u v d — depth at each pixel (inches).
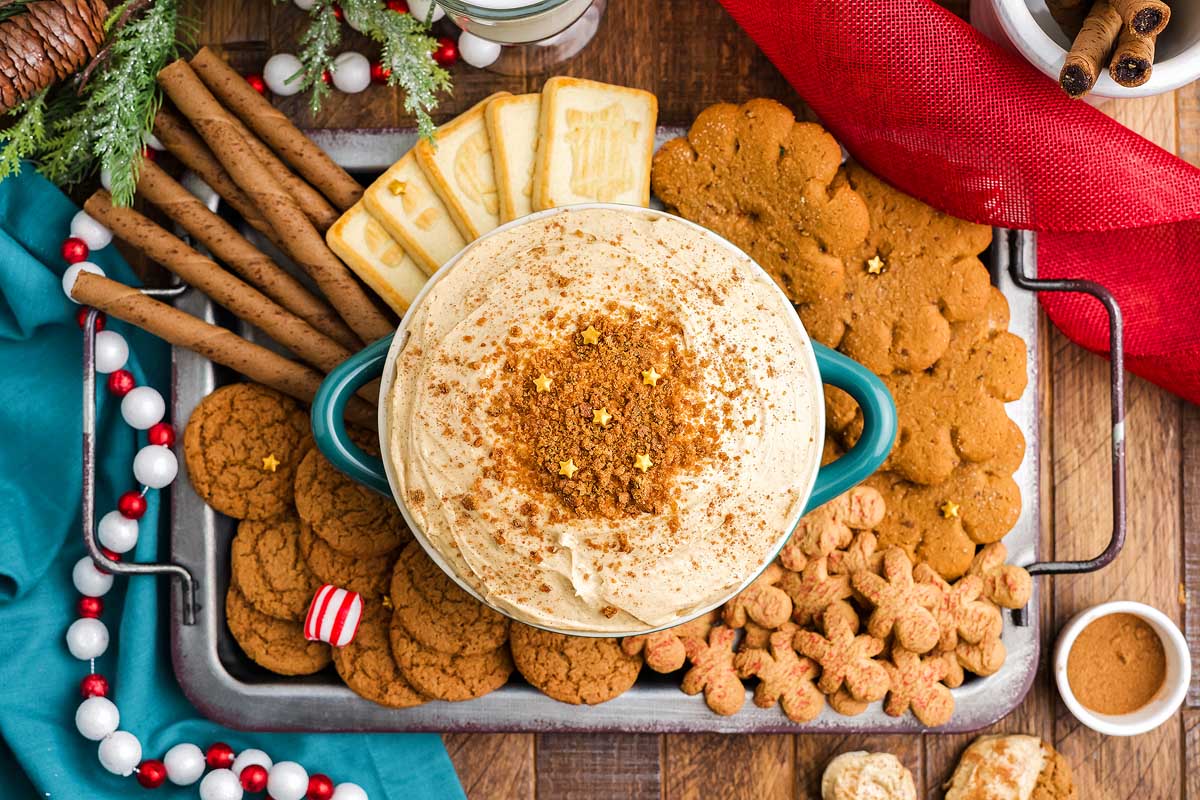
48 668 31.1
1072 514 31.9
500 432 26.0
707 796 31.7
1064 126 28.8
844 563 30.1
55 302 30.7
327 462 29.8
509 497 26.0
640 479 25.8
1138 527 31.9
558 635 30.0
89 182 31.5
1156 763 31.8
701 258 26.7
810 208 29.6
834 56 29.1
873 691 29.8
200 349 29.7
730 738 31.7
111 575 31.1
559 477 25.9
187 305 30.3
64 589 31.4
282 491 30.2
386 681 30.1
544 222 26.9
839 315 30.0
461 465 26.1
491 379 26.1
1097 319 31.1
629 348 26.1
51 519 31.2
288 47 31.4
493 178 29.8
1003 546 30.3
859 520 30.0
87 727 30.3
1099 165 28.9
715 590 26.4
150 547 30.6
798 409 26.5
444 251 29.8
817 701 30.1
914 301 29.9
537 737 31.8
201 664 30.3
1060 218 29.5
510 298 26.4
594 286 26.4
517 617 26.6
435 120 31.3
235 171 29.5
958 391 30.0
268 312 29.7
